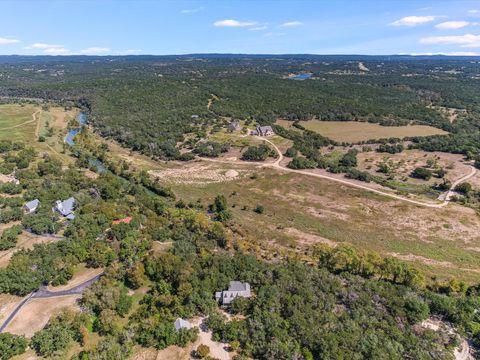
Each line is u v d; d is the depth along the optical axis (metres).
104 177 134.12
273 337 61.41
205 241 92.19
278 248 95.00
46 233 96.81
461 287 76.88
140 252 86.12
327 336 59.91
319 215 117.88
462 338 64.62
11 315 68.44
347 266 82.56
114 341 60.53
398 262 80.75
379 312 67.31
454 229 106.94
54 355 58.19
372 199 128.25
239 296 70.50
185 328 63.03
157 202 116.00
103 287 72.62
